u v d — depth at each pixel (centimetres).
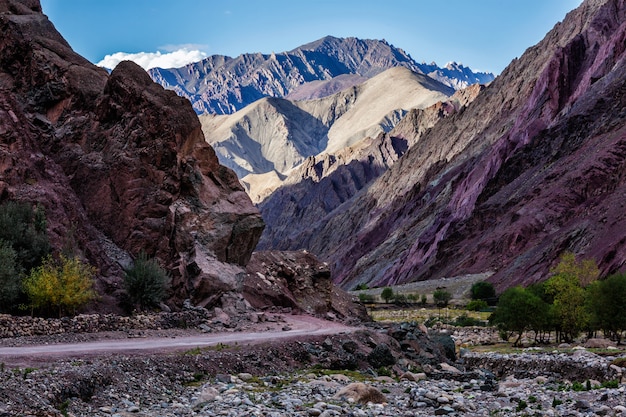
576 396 3325
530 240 17212
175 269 5353
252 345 4119
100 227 5488
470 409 3075
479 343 7356
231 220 6034
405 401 3303
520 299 6756
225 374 3491
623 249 13138
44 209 4891
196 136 6122
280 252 6869
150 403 2834
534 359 4822
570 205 17425
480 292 14788
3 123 5100
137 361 3225
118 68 6006
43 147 5700
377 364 4619
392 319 11369
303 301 6531
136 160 5644
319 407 2873
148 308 4969
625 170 16788
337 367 4362
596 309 6231
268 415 2683
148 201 5547
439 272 19512
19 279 4350
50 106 6044
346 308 7100
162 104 5872
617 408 2861
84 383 2725
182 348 3744
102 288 4906
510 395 3506
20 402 2319
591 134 19425
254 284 6128
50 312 4391
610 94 19912
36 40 6316
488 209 19788
